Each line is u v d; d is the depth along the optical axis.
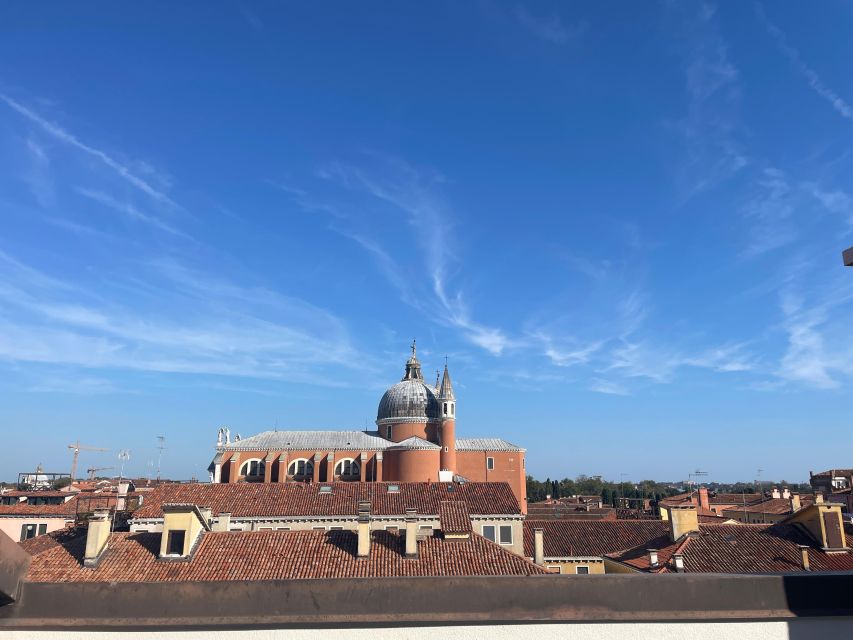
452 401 104.75
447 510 43.59
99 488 102.94
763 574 11.55
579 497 156.25
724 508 101.25
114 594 10.95
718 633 10.88
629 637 10.89
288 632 10.80
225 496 57.94
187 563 34.69
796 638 10.88
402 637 10.84
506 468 106.19
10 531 64.44
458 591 11.12
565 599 11.08
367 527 36.25
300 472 101.75
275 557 35.59
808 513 42.03
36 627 10.70
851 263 11.73
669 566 37.50
